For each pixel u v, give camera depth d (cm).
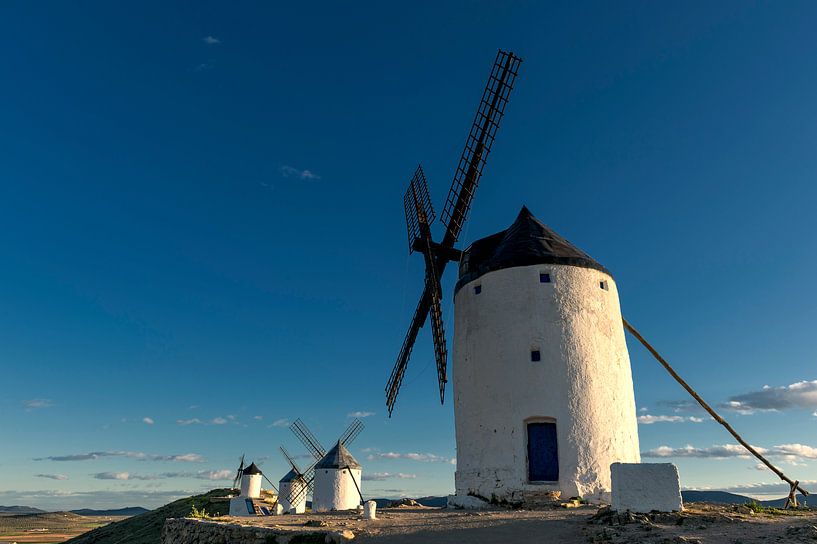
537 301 1848
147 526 4303
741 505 1345
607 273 1986
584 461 1688
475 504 1733
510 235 2094
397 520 1454
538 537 1108
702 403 2133
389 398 2614
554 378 1764
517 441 1734
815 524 1005
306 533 1250
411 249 2514
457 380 1994
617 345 1908
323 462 3672
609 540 1016
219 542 1479
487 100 2347
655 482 1209
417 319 2530
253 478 4778
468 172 2362
